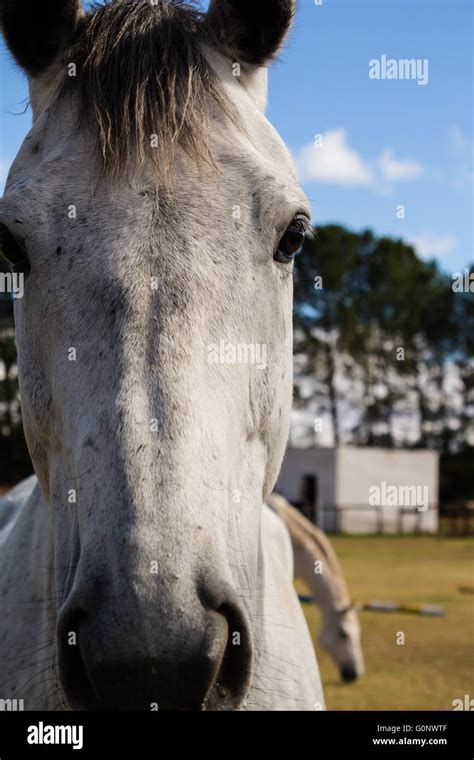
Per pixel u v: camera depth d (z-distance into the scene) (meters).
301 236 1.96
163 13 1.94
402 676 6.75
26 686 2.15
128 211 1.70
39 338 1.78
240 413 1.76
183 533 1.47
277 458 2.04
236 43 2.15
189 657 1.41
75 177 1.77
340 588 6.80
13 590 2.33
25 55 2.11
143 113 1.74
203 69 1.88
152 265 1.66
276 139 2.07
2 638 2.28
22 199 1.77
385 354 43.91
